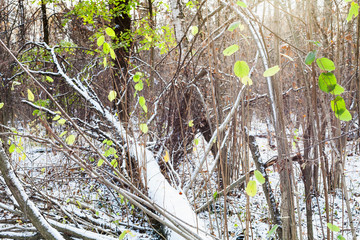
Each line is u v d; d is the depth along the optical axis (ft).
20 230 6.32
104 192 10.49
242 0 3.78
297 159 6.12
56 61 12.09
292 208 3.76
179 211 6.16
